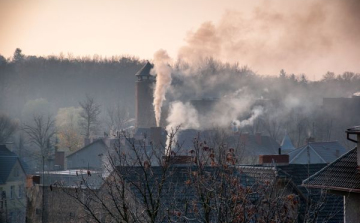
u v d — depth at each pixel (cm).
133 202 6900
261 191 5919
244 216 5272
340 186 6456
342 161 6875
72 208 9681
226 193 5575
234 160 5900
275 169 7512
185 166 7238
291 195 5603
